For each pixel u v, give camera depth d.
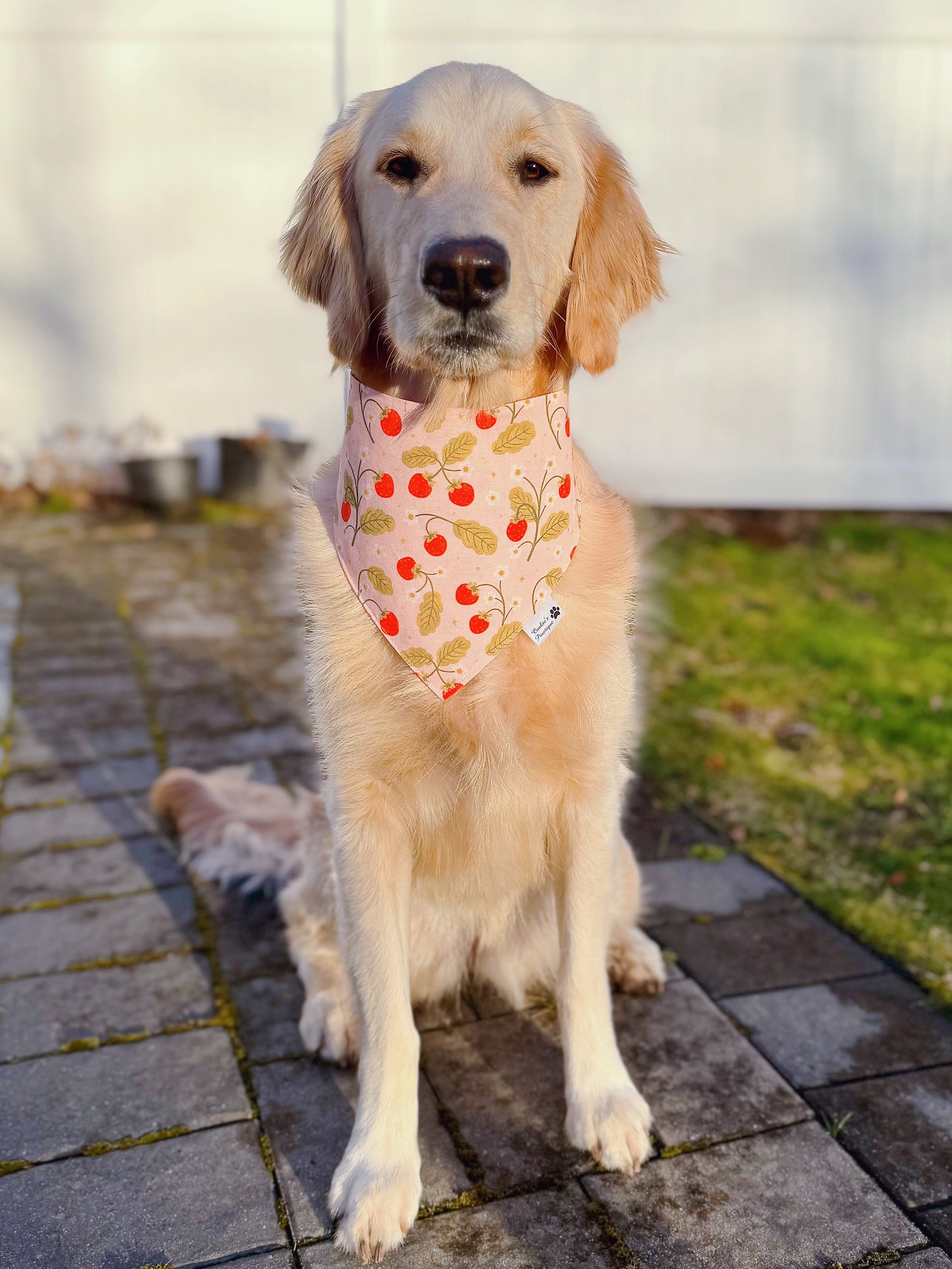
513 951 0.78
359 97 0.73
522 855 0.70
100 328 2.48
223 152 2.41
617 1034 0.74
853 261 2.21
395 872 0.67
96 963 0.84
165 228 2.44
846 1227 0.58
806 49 2.12
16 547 2.19
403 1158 0.60
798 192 2.19
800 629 1.65
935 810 1.09
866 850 1.01
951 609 1.74
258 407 2.54
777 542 2.12
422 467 0.64
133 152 2.40
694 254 2.22
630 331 2.25
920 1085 0.69
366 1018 0.64
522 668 0.65
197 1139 0.66
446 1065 0.73
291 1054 0.74
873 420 2.29
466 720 0.65
